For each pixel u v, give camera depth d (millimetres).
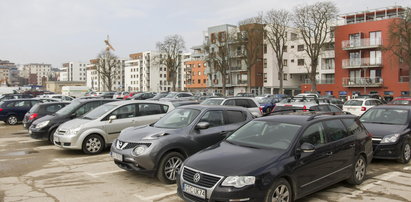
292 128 5629
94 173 7516
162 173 6516
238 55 62094
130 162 6543
